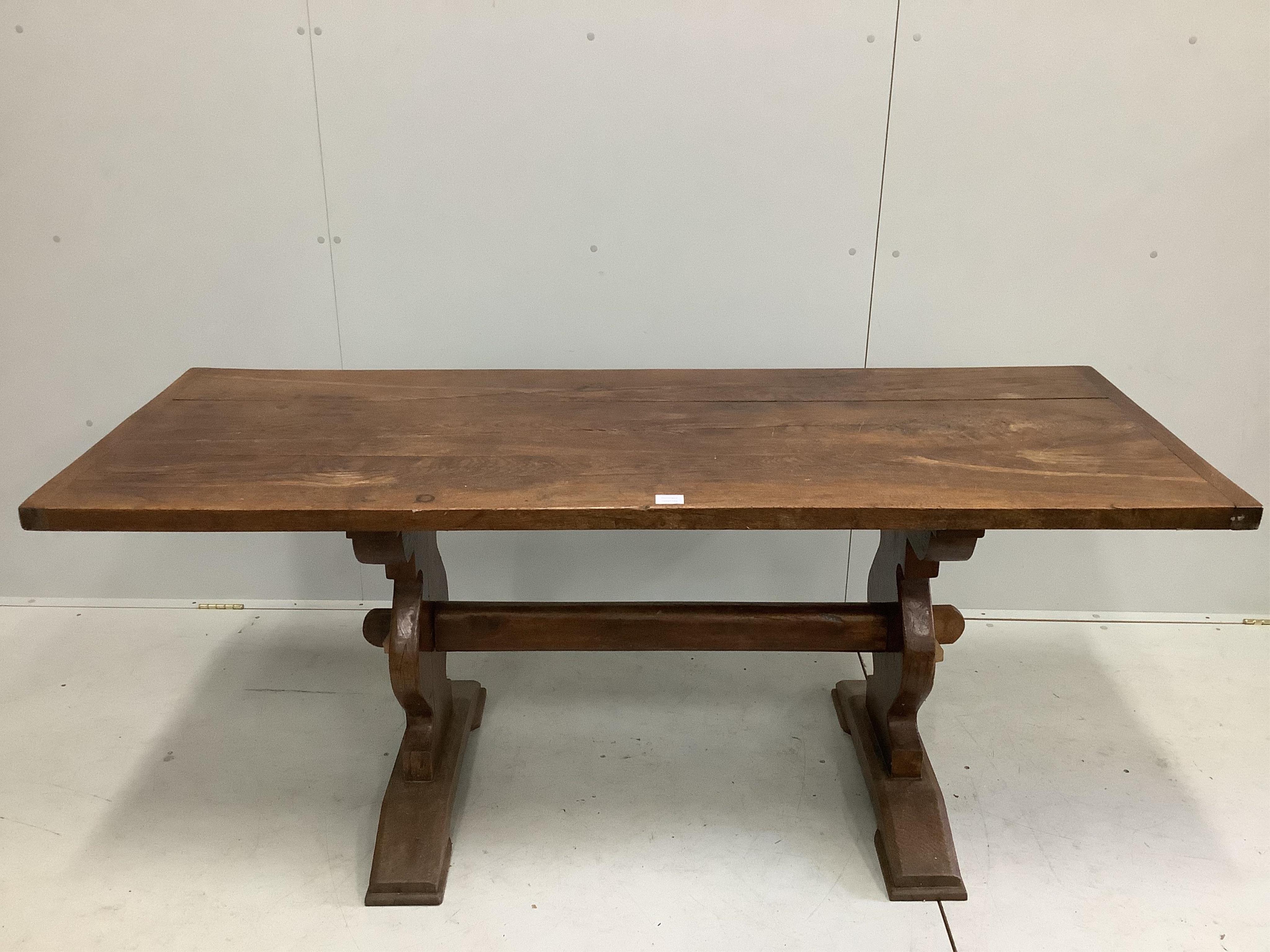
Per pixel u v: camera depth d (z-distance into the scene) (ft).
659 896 5.32
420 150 6.56
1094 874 5.42
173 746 6.46
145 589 8.00
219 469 4.76
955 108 6.41
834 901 5.28
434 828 5.49
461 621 5.67
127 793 6.03
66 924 5.10
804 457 4.91
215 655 7.41
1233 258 6.74
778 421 5.39
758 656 7.51
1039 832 5.72
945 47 6.26
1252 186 6.55
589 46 6.28
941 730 6.61
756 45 6.27
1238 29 6.18
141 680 7.11
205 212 6.77
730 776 6.23
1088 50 6.26
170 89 6.44
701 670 7.34
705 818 5.87
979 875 5.42
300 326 7.09
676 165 6.58
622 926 5.12
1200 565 7.69
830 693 7.07
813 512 4.38
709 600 7.90
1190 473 4.66
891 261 6.82
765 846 5.66
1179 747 6.42
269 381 6.06
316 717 6.77
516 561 7.79
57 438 7.47
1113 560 7.73
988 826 5.77
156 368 7.25
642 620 5.70
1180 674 7.17
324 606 8.00
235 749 6.44
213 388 5.90
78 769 6.22
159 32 6.30
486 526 4.39
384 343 7.13
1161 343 7.01
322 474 4.72
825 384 6.00
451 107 6.45
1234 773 6.18
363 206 6.72
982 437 5.14
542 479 4.66
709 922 5.15
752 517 4.40
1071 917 5.15
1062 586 7.85
